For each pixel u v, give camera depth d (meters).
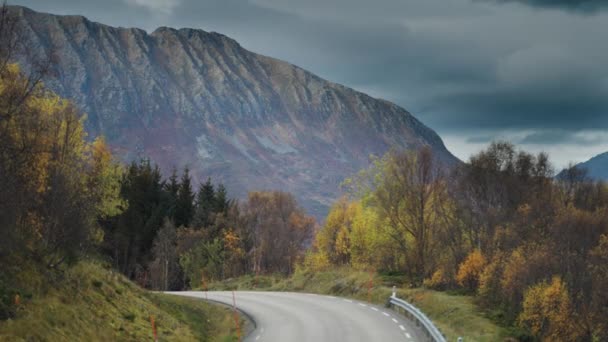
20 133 24.94
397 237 54.53
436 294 41.56
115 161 61.25
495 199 63.28
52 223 26.12
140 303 30.03
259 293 49.97
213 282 74.62
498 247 55.97
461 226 58.78
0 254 22.69
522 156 69.44
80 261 29.23
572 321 48.53
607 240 57.41
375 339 26.64
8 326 18.16
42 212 26.09
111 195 61.19
